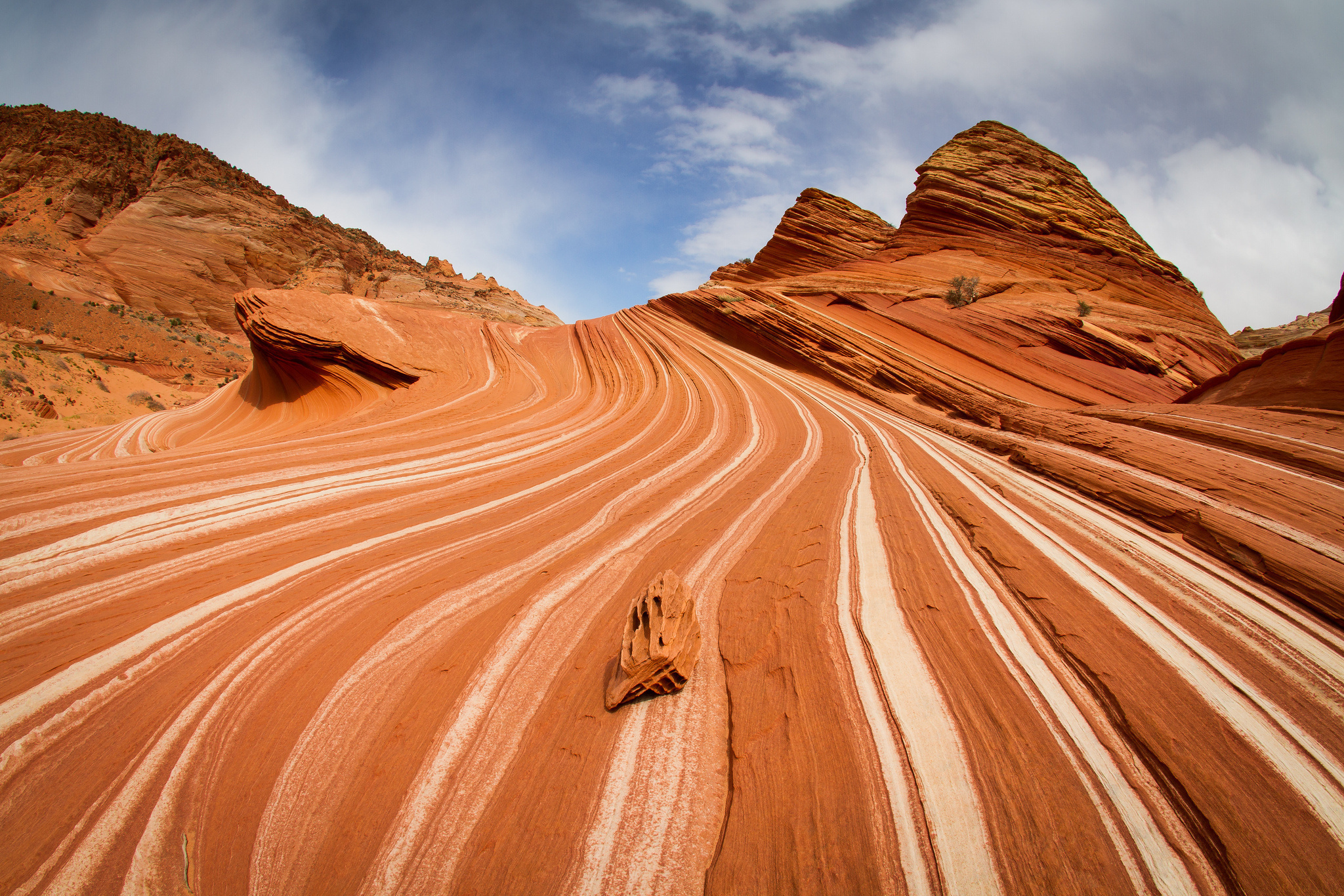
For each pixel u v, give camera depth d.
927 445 13.93
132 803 4.48
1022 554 6.99
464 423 18.77
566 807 4.19
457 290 130.25
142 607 6.92
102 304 76.00
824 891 3.37
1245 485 7.49
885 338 24.91
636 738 4.78
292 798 4.44
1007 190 32.19
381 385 24.58
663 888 3.61
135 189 106.31
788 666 5.36
